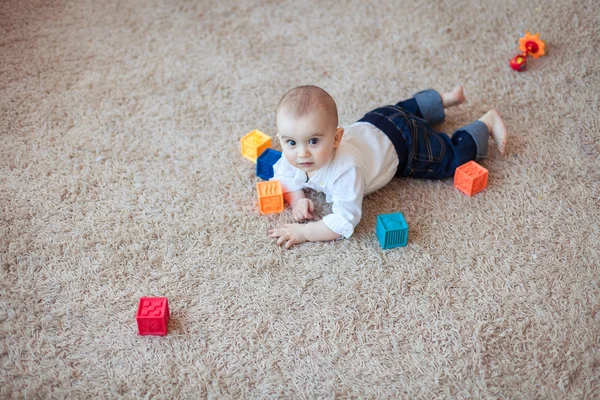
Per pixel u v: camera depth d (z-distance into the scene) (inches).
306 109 55.1
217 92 77.4
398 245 59.2
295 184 62.7
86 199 64.1
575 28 84.4
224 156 69.2
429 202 63.7
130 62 81.4
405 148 63.2
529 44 78.9
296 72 80.1
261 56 82.7
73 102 75.4
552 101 74.9
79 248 59.2
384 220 58.9
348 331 52.6
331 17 88.7
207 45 84.3
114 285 56.2
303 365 50.5
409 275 56.8
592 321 52.9
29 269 57.2
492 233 60.5
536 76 78.4
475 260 58.1
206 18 88.8
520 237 60.0
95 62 81.2
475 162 65.0
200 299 55.2
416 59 81.6
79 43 83.8
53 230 60.8
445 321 53.2
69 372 49.7
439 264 57.7
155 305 52.2
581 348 51.1
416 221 61.8
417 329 52.7
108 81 78.6
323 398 48.3
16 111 73.7
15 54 81.4
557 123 72.0
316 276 56.9
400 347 51.5
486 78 78.4
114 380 49.3
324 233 59.4
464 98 71.1
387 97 76.0
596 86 76.4
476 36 84.7
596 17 85.7
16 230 60.6
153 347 51.7
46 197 64.1
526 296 55.0
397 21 87.7
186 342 52.0
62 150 69.4
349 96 76.2
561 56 80.7
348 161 59.2
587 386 48.5
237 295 55.5
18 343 51.6
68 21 87.2
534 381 49.0
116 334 52.6
